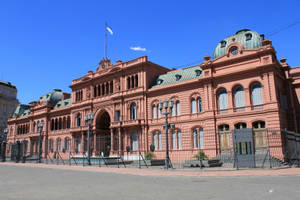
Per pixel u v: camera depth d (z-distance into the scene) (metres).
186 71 53.56
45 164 47.22
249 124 41.09
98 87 64.88
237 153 31.98
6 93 122.25
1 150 69.50
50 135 78.88
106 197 14.05
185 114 49.22
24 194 15.25
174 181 20.59
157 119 52.94
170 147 50.28
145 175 26.16
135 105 56.59
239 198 13.14
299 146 37.94
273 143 38.12
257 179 20.70
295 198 12.95
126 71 58.56
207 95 45.97
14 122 95.38
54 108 82.12
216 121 44.53
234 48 44.44
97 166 40.47
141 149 53.50
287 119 42.75
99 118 64.25
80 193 15.48
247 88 42.19
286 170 26.52
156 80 56.62
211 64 46.03
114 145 57.97
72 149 68.75
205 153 44.44
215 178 22.14
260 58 41.09
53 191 16.34
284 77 44.88
